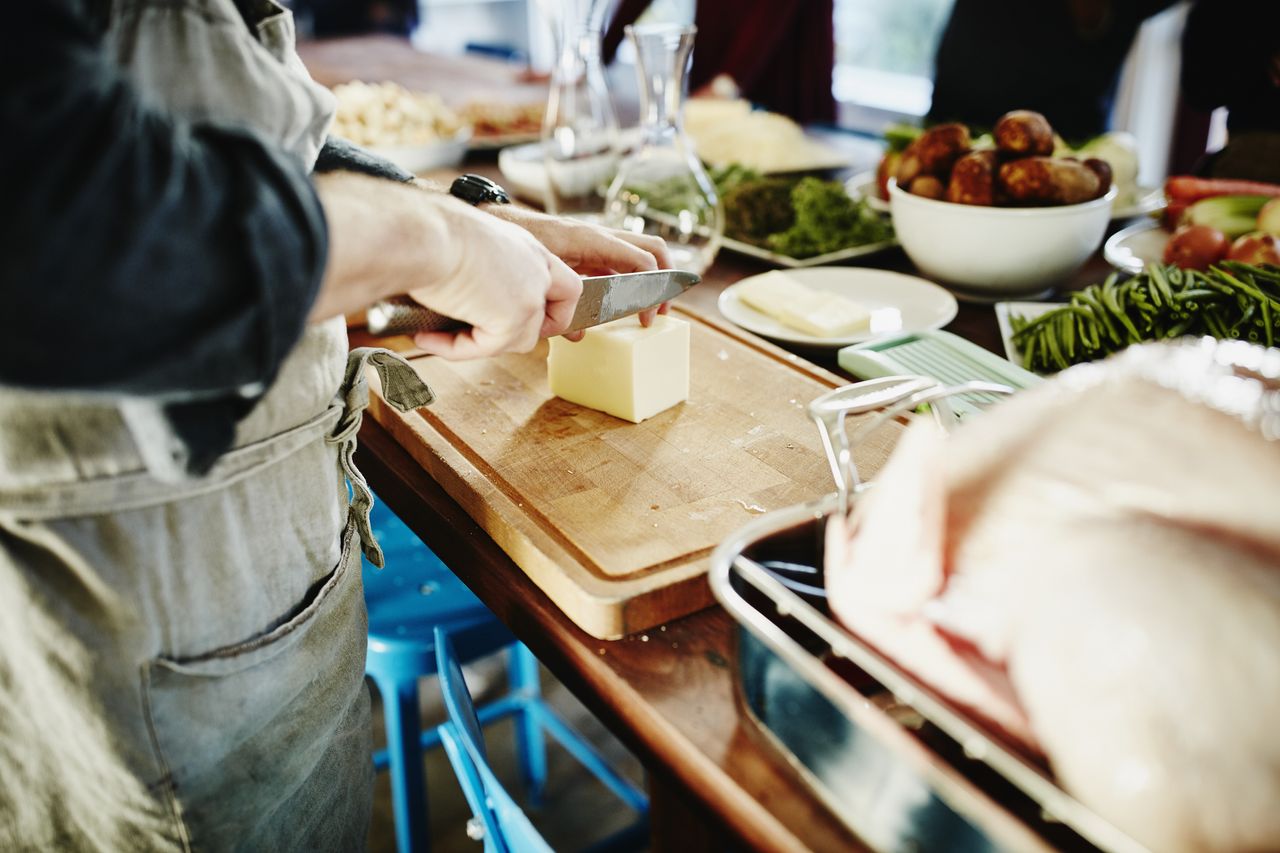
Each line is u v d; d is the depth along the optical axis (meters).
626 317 1.05
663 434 1.01
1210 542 0.51
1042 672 0.52
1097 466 0.56
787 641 0.57
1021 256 1.31
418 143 2.10
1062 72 2.43
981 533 0.58
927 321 1.31
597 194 1.75
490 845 0.86
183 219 0.49
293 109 0.69
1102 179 1.34
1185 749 0.47
